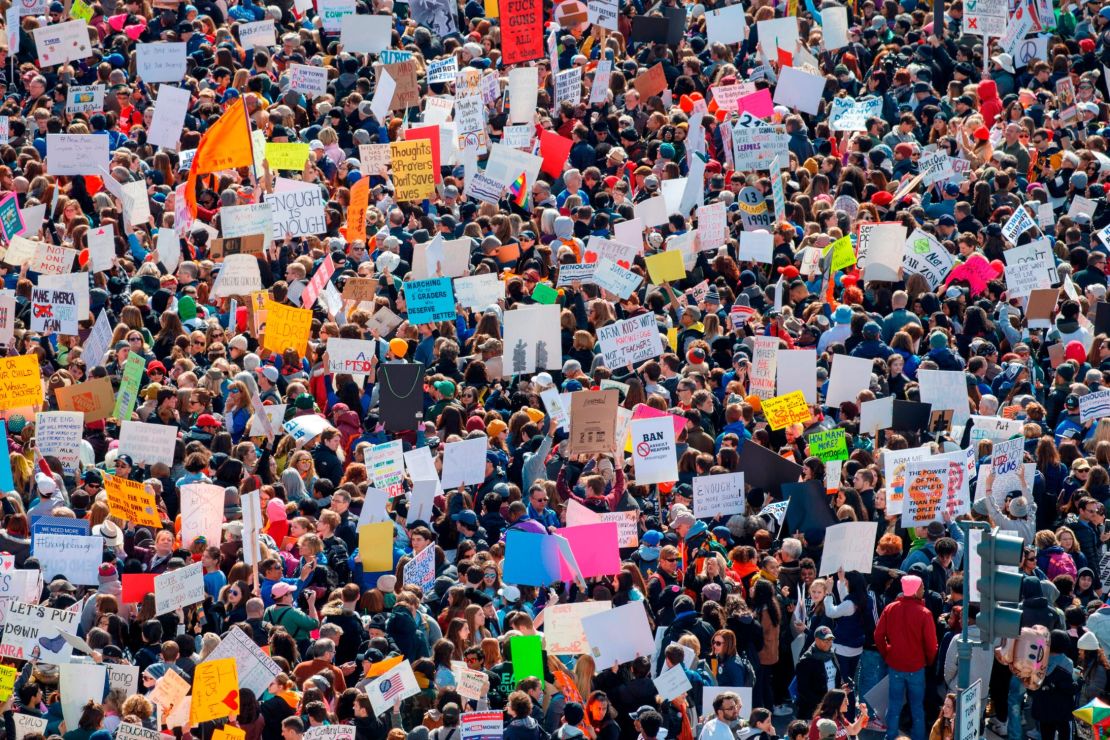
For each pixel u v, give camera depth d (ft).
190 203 269.44
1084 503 197.16
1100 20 358.64
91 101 318.04
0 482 198.49
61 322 234.99
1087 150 301.84
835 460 207.82
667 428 203.62
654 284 254.06
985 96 324.39
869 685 186.29
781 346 226.99
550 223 270.05
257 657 164.35
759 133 285.84
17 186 283.18
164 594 174.81
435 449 212.02
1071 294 258.78
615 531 184.75
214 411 221.66
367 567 185.68
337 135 307.37
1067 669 178.29
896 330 241.35
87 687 161.99
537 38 328.70
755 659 181.68
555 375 230.68
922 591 185.78
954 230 271.08
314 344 234.99
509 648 173.78
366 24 337.93
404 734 158.20
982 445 207.21
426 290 237.25
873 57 359.46
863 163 294.05
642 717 161.79
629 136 305.73
